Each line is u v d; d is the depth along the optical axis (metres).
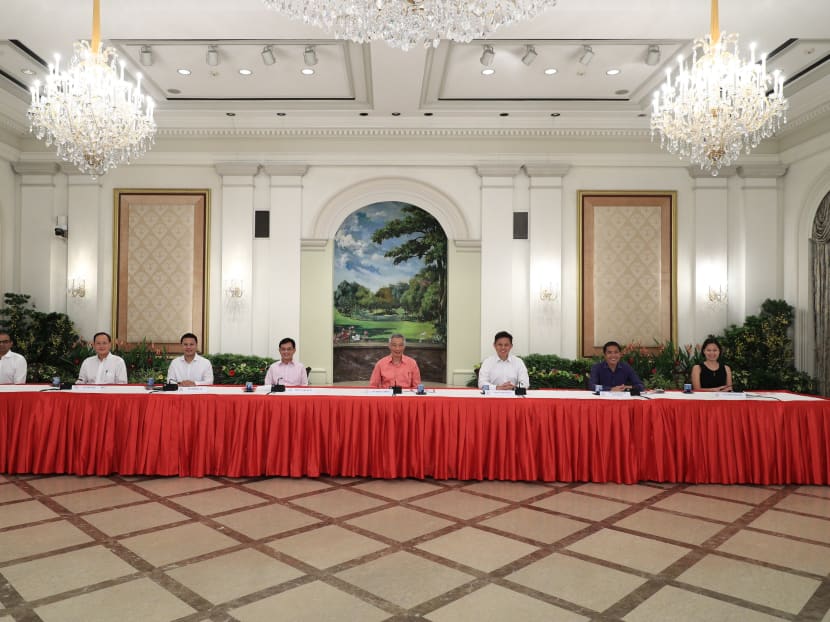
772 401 4.71
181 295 9.14
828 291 8.19
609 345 5.61
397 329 10.68
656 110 5.80
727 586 2.96
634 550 3.41
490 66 7.25
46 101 5.30
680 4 5.74
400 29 4.20
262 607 2.71
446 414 4.72
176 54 6.97
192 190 9.16
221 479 4.74
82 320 9.02
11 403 4.77
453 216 9.25
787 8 5.71
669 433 4.69
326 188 9.23
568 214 9.22
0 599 2.76
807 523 3.88
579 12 5.91
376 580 3.00
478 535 3.62
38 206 9.09
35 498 4.24
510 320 9.10
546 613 2.68
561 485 4.66
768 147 9.05
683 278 9.17
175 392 4.95
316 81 7.75
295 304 9.12
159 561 3.20
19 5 5.75
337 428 4.76
